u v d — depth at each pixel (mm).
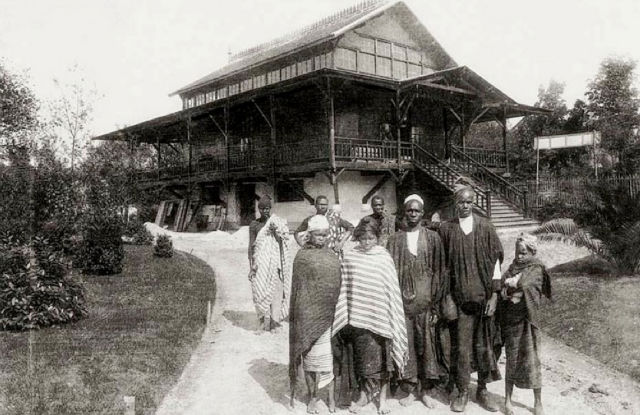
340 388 5652
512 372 5316
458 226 5582
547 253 15078
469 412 5430
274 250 8586
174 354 7191
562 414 5391
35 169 15445
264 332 8500
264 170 23672
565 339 7906
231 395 5934
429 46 29438
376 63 26844
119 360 6859
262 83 29609
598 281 11086
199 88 34719
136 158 33625
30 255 8648
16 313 8219
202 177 27469
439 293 5566
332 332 5453
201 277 13445
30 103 23391
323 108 24422
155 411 5473
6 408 5383
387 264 5414
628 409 5508
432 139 28172
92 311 9523
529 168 36531
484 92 25188
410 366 5523
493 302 5453
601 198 11883
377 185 24703
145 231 22125
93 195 17906
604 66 32938
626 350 7152
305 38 28172
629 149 27391
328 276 5355
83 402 5551
